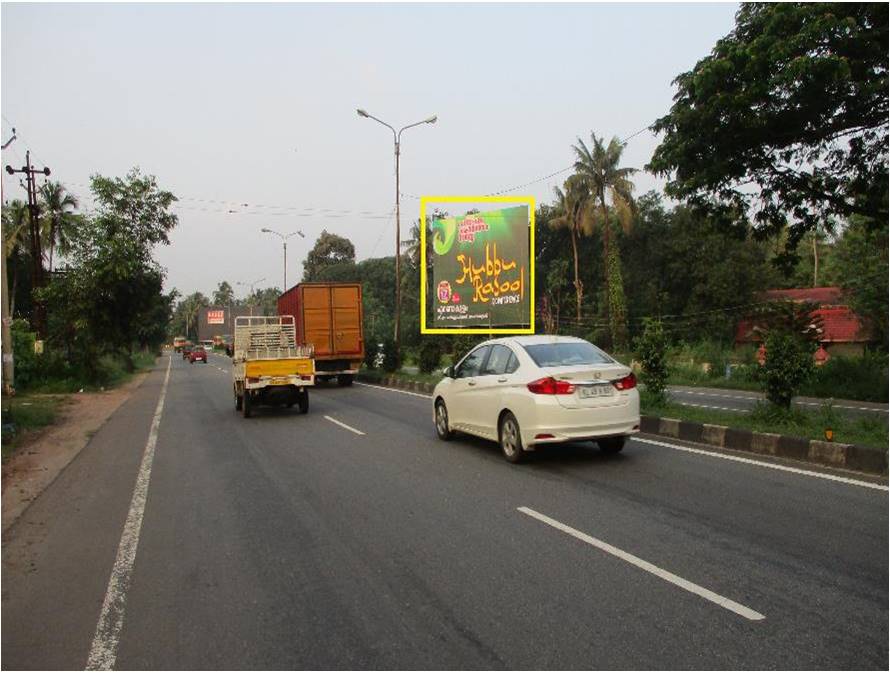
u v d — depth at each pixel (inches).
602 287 1889.8
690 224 1620.3
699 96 522.3
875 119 533.6
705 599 166.4
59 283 1007.6
